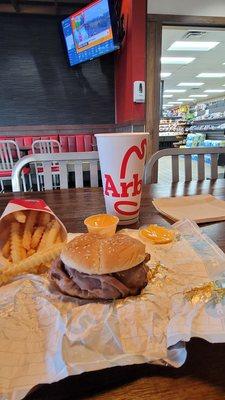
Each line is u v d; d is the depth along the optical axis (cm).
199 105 1050
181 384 22
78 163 90
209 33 324
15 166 85
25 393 20
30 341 23
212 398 21
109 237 30
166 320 25
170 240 40
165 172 425
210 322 24
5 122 290
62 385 22
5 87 282
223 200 65
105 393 22
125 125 257
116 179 47
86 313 25
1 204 66
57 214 57
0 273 31
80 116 302
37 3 263
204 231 48
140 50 210
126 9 220
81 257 27
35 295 28
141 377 23
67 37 254
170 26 216
